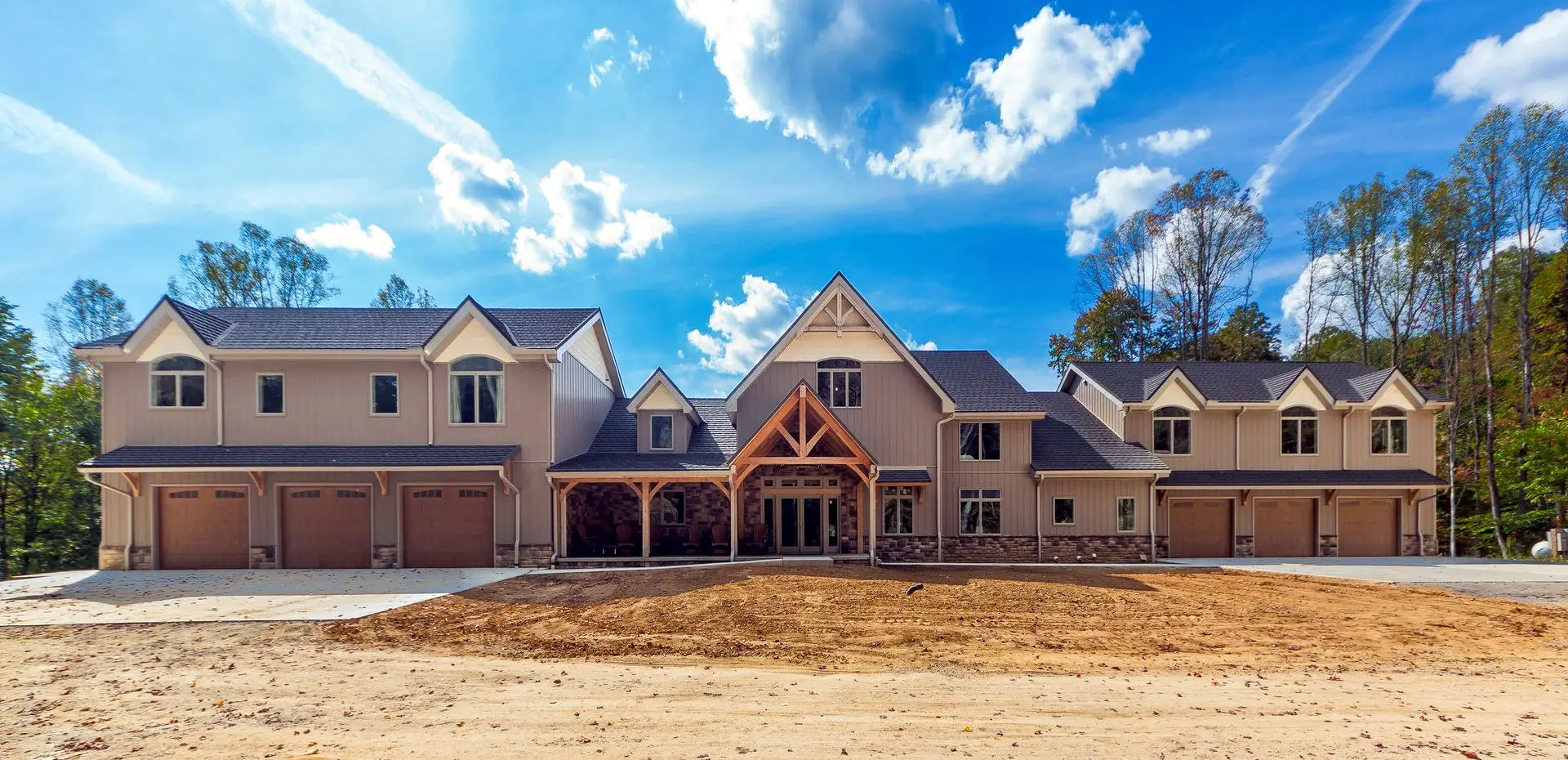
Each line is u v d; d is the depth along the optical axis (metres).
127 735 6.21
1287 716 6.88
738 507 19.36
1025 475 20.42
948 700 7.35
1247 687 7.96
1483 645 10.25
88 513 23.53
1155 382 22.17
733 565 15.80
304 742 6.02
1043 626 11.05
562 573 15.90
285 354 17.48
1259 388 22.78
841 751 5.81
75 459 22.98
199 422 17.62
